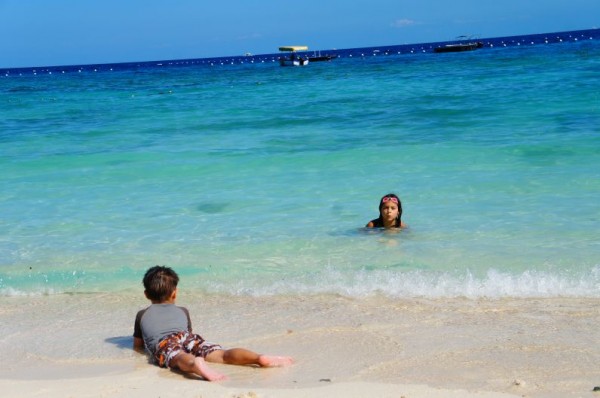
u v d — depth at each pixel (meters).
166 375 4.86
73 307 6.67
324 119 20.36
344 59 117.50
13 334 5.93
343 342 5.46
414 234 8.73
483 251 7.91
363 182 11.69
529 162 12.55
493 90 26.75
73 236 9.16
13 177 13.20
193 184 12.10
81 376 4.86
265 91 35.75
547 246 7.98
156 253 8.33
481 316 6.01
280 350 5.33
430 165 12.76
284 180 12.10
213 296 6.85
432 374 4.73
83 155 15.31
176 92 39.81
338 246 8.36
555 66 42.53
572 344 5.27
